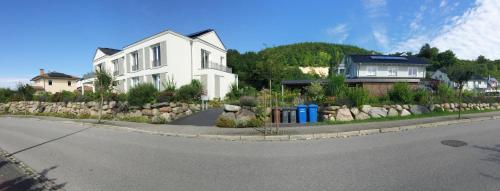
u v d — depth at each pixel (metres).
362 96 13.33
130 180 4.81
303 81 24.09
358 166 5.39
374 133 9.49
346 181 4.54
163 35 24.89
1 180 4.97
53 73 55.22
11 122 16.86
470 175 4.73
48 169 5.63
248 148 7.42
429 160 5.75
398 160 5.79
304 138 8.83
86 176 5.09
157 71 25.66
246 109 12.25
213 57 30.09
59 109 21.80
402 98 14.62
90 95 19.89
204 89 22.56
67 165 5.91
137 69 28.27
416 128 10.42
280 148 7.34
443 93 17.12
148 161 6.11
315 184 4.43
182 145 7.98
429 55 66.94
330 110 12.44
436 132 9.41
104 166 5.76
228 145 7.91
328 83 15.23
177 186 4.46
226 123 11.23
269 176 4.91
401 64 37.50
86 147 7.87
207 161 6.06
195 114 16.41
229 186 4.42
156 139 9.10
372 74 37.28
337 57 73.94
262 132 9.58
